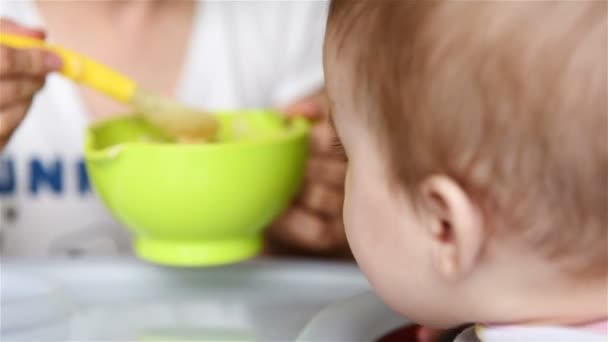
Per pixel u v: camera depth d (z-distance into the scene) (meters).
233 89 1.45
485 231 0.57
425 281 0.61
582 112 0.52
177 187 0.83
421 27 0.56
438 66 0.55
